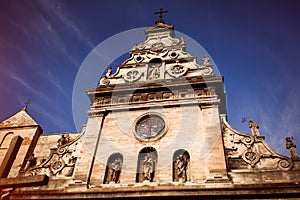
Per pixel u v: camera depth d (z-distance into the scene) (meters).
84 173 19.31
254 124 20.52
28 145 23.89
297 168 17.30
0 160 22.75
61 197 17.84
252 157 18.45
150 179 18.38
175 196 16.41
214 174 17.41
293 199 15.48
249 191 15.95
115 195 17.08
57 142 24.06
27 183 13.67
